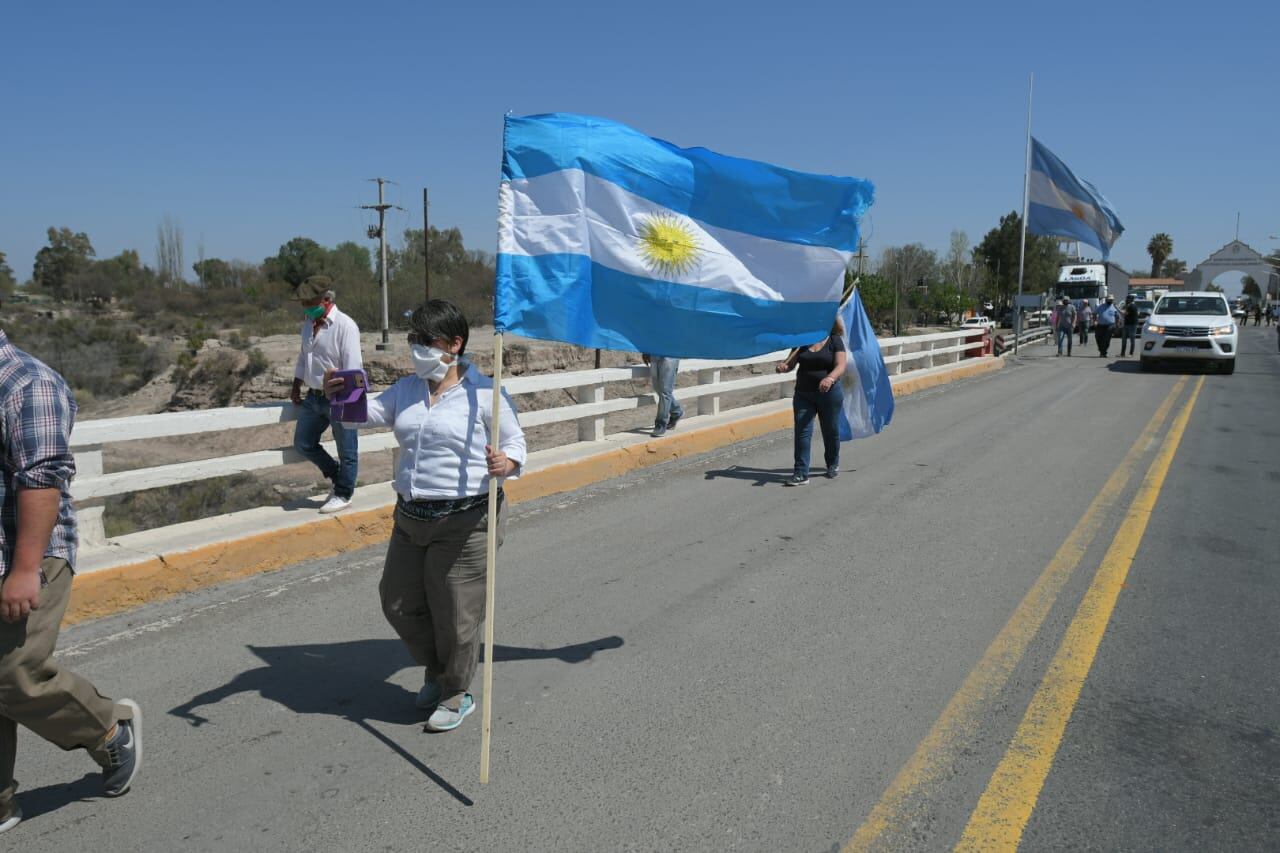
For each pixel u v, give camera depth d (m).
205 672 4.48
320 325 6.27
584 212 4.15
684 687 4.38
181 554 5.50
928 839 3.18
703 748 3.79
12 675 2.89
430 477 3.69
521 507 8.03
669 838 3.16
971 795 3.45
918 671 4.57
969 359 22.91
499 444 3.78
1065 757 3.74
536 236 3.97
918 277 65.56
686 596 5.69
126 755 3.31
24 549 2.77
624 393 29.50
